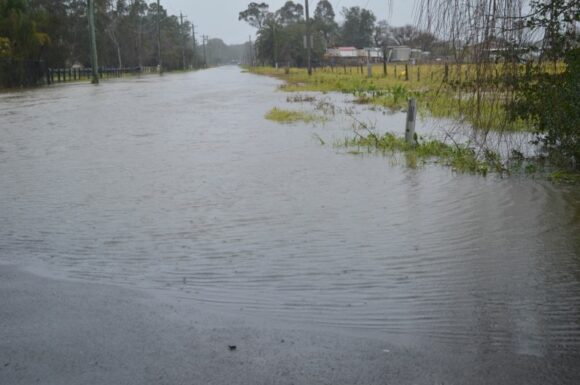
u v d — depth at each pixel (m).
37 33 46.41
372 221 6.71
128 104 24.98
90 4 50.31
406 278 5.02
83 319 4.13
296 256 5.61
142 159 10.93
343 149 11.51
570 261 5.33
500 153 10.03
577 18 7.76
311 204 7.50
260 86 39.00
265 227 6.55
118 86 44.12
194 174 9.48
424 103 17.56
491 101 8.75
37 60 47.94
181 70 127.12
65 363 3.48
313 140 12.75
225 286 4.89
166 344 3.74
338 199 7.72
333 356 3.58
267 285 4.90
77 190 8.47
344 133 13.72
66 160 10.96
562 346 3.74
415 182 8.60
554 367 3.45
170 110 21.44
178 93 32.78
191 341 3.79
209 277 5.10
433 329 4.02
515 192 7.79
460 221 6.62
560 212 6.84
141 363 3.49
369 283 4.92
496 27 7.77
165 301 4.53
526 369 3.42
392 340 3.84
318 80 40.19
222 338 3.84
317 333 3.93
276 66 84.44
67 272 5.23
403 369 3.42
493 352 3.66
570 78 8.03
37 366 3.45
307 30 51.06
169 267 5.36
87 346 3.71
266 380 3.29
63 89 40.59
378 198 7.73
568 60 8.00
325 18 94.19
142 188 8.55
